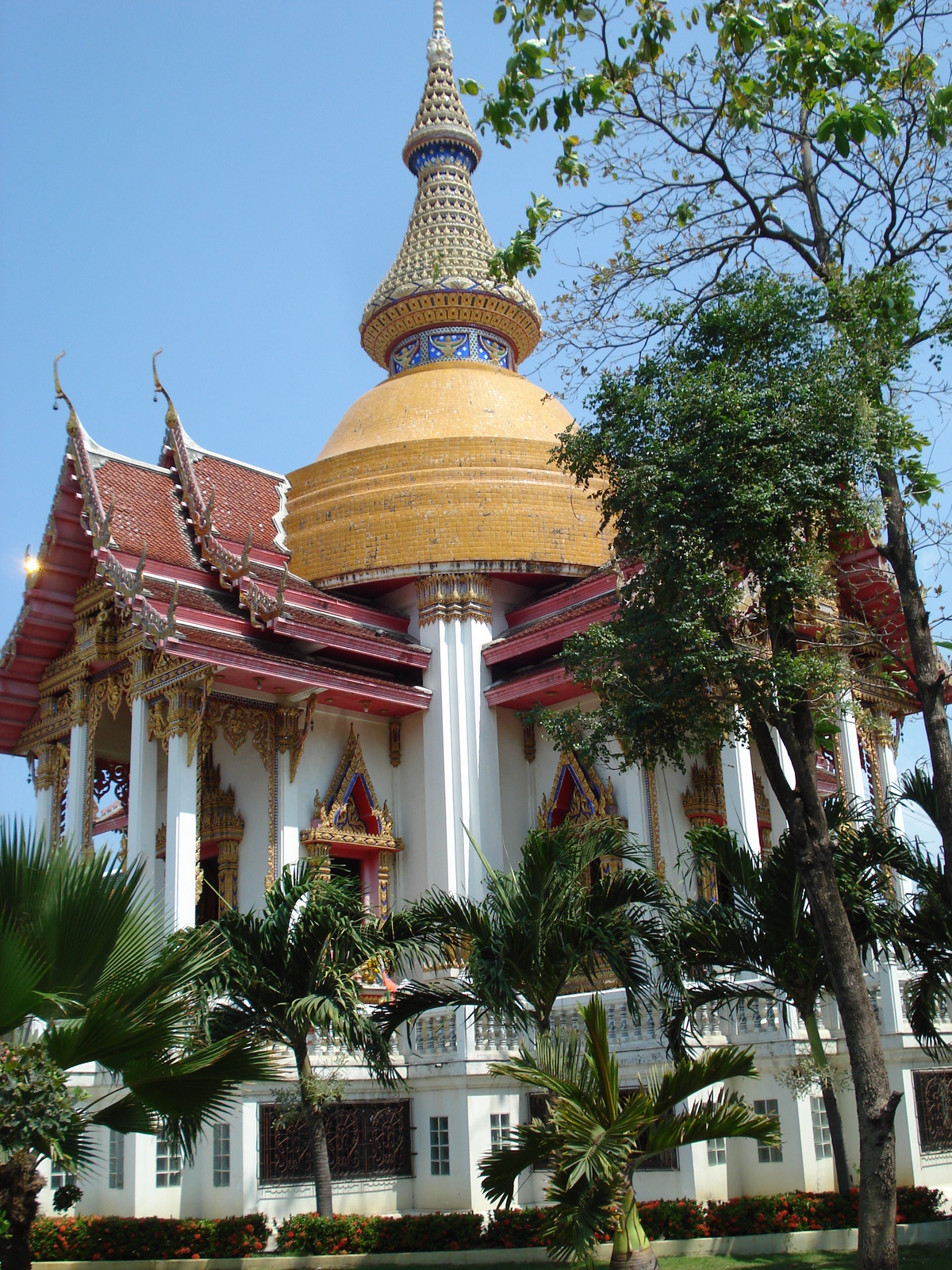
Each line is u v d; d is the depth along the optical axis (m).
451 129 34.44
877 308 14.11
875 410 13.84
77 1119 10.86
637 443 14.22
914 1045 18.16
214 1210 18.03
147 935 11.65
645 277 15.42
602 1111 11.56
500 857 24.77
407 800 25.66
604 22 14.26
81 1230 16.33
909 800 16.53
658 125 15.02
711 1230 15.44
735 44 13.80
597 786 24.67
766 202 15.33
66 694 25.00
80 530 24.20
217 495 27.19
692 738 14.54
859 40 13.19
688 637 13.49
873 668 14.69
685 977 16.33
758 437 13.39
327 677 23.17
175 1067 11.33
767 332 14.15
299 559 27.97
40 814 25.14
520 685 25.05
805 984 15.42
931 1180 17.77
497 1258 15.91
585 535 27.69
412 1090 20.23
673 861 22.66
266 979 15.45
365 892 24.95
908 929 15.82
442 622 26.28
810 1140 17.17
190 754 21.38
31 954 10.47
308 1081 15.94
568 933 14.89
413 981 16.48
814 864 13.25
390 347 33.31
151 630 21.14
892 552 14.30
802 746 13.74
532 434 29.72
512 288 32.59
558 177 14.69
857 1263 12.73
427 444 28.16
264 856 23.30
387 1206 19.38
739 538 13.66
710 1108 11.87
